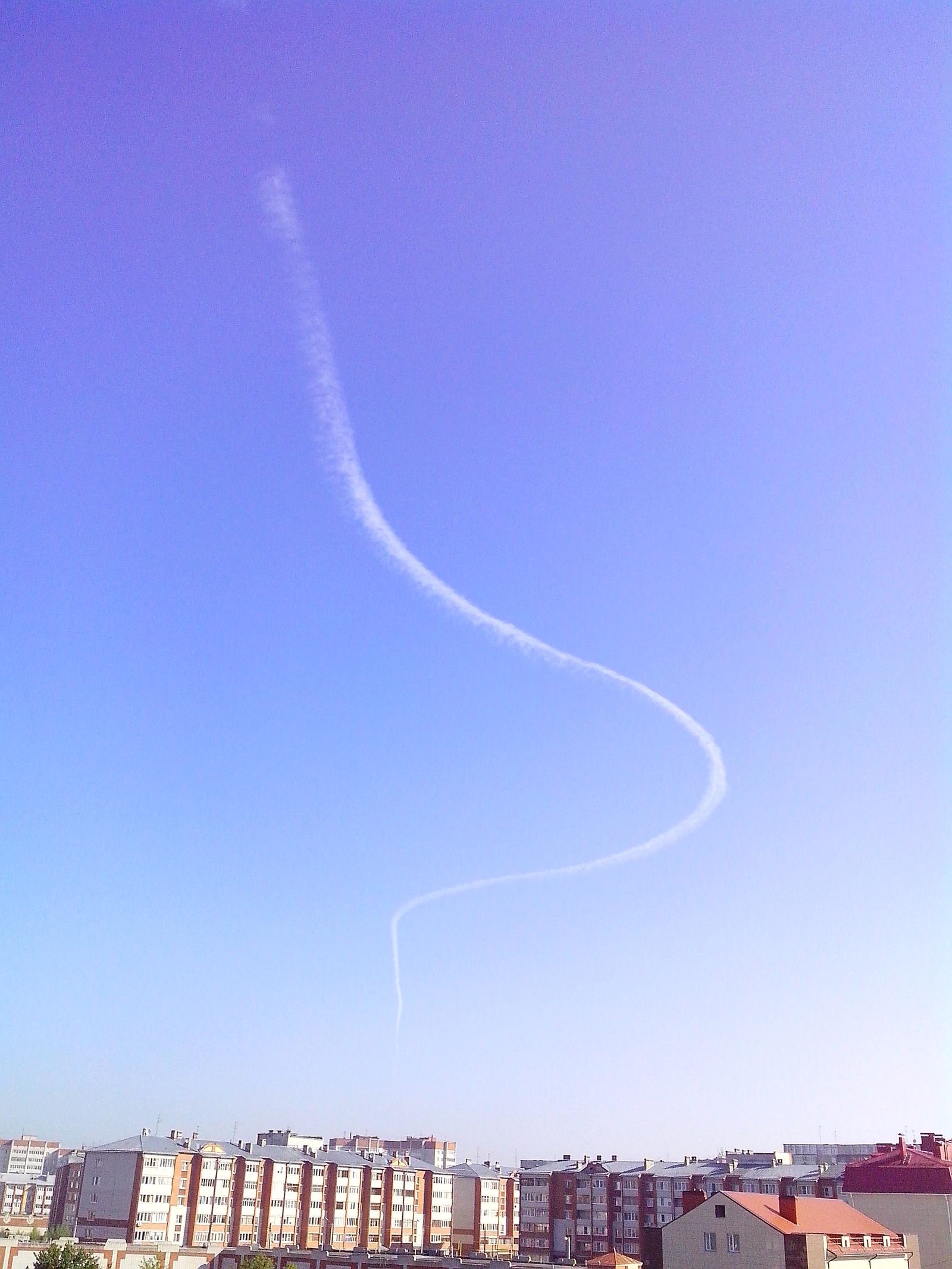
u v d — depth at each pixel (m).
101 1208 170.38
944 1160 122.12
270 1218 181.00
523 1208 193.75
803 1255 90.56
